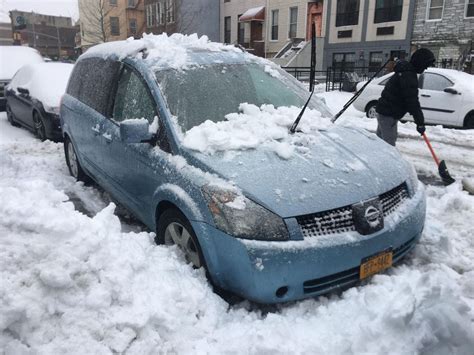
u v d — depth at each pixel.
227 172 3.00
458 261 3.64
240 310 2.95
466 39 18.86
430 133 9.68
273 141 3.35
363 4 22.59
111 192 4.62
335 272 2.83
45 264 2.44
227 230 2.79
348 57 23.97
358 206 2.95
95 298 2.46
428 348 2.47
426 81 10.75
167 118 3.53
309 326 2.74
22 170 6.34
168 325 2.57
